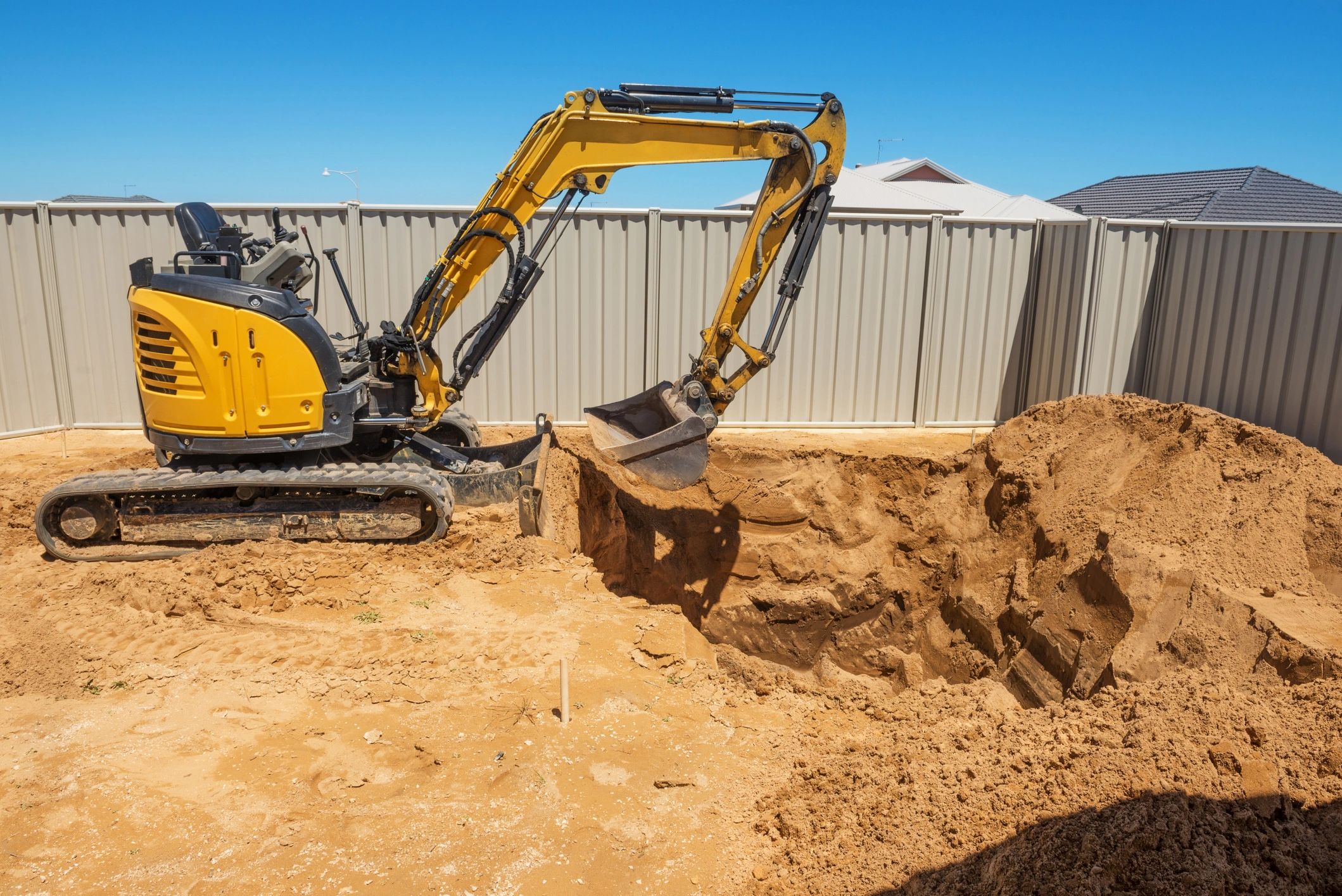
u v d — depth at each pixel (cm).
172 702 547
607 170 802
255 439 761
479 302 1216
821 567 1005
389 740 521
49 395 1210
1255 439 752
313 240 1174
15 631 623
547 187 802
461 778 487
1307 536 653
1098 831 387
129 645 619
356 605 693
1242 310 1066
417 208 1167
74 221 1170
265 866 409
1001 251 1276
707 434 798
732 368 1265
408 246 1181
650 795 488
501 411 1246
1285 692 497
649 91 784
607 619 694
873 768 501
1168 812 390
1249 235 1057
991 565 883
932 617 930
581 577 764
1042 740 487
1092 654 666
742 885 418
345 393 774
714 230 1212
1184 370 1160
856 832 444
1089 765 442
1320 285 964
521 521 845
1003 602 827
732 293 823
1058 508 832
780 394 1282
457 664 611
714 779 511
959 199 2427
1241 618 580
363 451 895
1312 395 977
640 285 1225
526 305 1216
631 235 1208
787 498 1045
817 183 820
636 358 1246
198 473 764
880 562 996
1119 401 910
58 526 755
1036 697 716
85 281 1188
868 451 1089
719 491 1070
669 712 583
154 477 751
